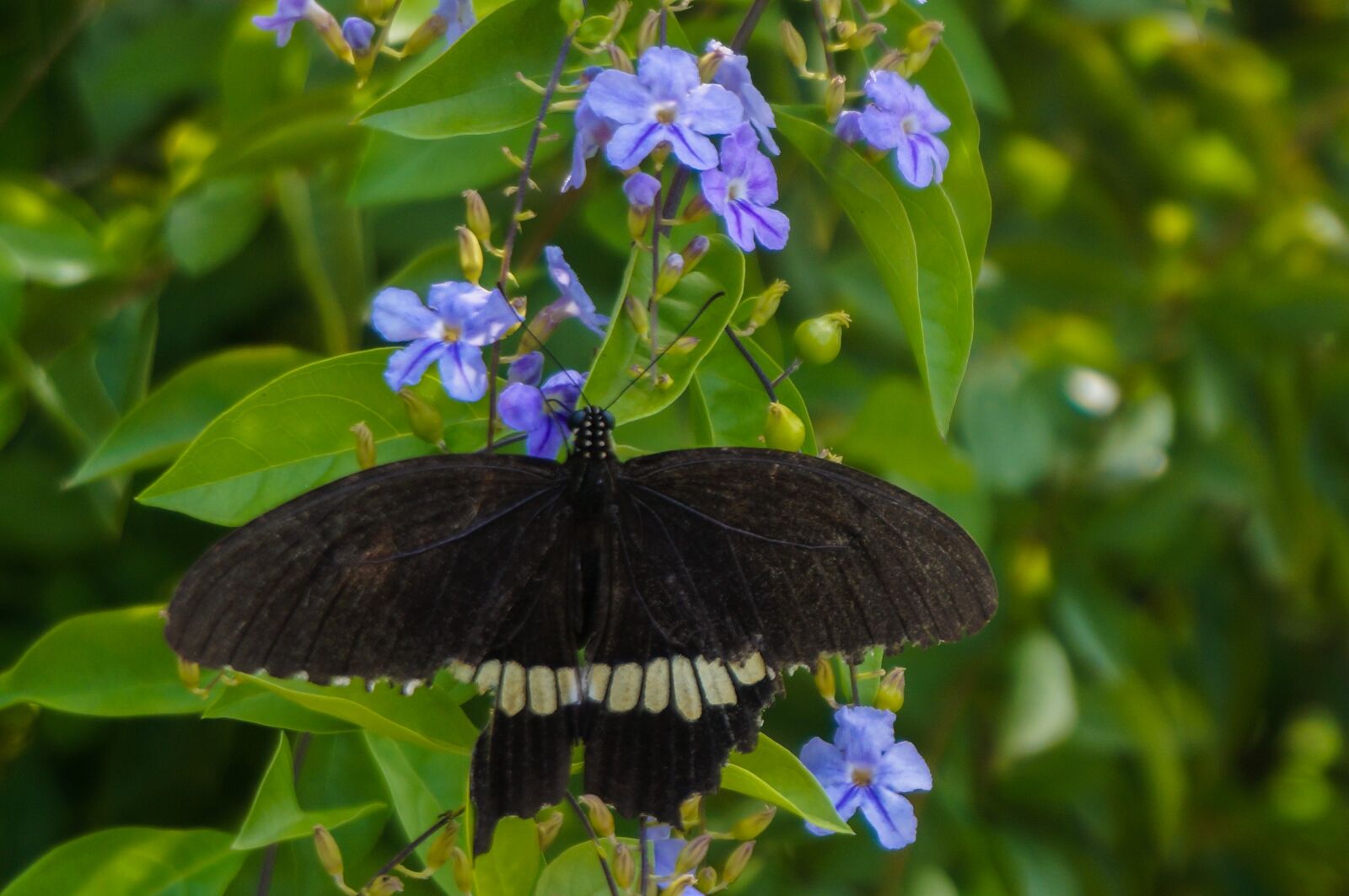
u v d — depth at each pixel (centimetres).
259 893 65
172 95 71
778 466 63
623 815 62
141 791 71
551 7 64
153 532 71
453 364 62
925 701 73
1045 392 73
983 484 72
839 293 72
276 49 69
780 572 63
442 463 62
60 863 65
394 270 71
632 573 63
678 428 67
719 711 62
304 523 61
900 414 69
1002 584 73
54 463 70
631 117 62
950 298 64
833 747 64
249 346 71
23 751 71
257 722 64
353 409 64
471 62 64
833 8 64
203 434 63
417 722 63
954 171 66
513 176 69
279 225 71
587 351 69
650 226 64
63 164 72
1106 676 73
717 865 71
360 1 66
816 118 65
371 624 61
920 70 66
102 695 65
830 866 72
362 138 68
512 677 62
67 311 69
